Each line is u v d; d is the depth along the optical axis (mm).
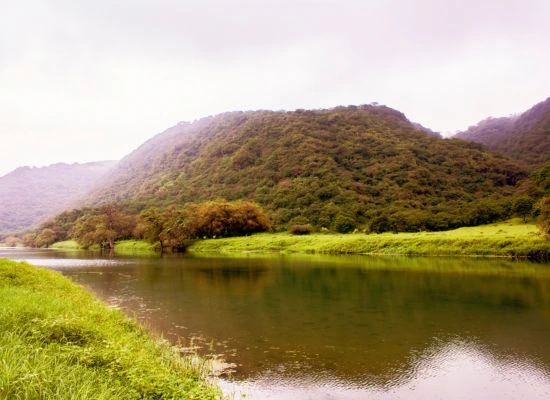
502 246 57375
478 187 141875
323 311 23578
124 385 8969
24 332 10773
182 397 8961
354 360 15047
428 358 15328
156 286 34031
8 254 94688
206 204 114188
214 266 52062
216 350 16188
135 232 120375
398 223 90312
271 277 39375
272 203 129000
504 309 23750
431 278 36406
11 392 6816
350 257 62469
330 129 185125
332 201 120938
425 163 155875
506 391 12484
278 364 14617
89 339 11859
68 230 161125
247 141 192750
